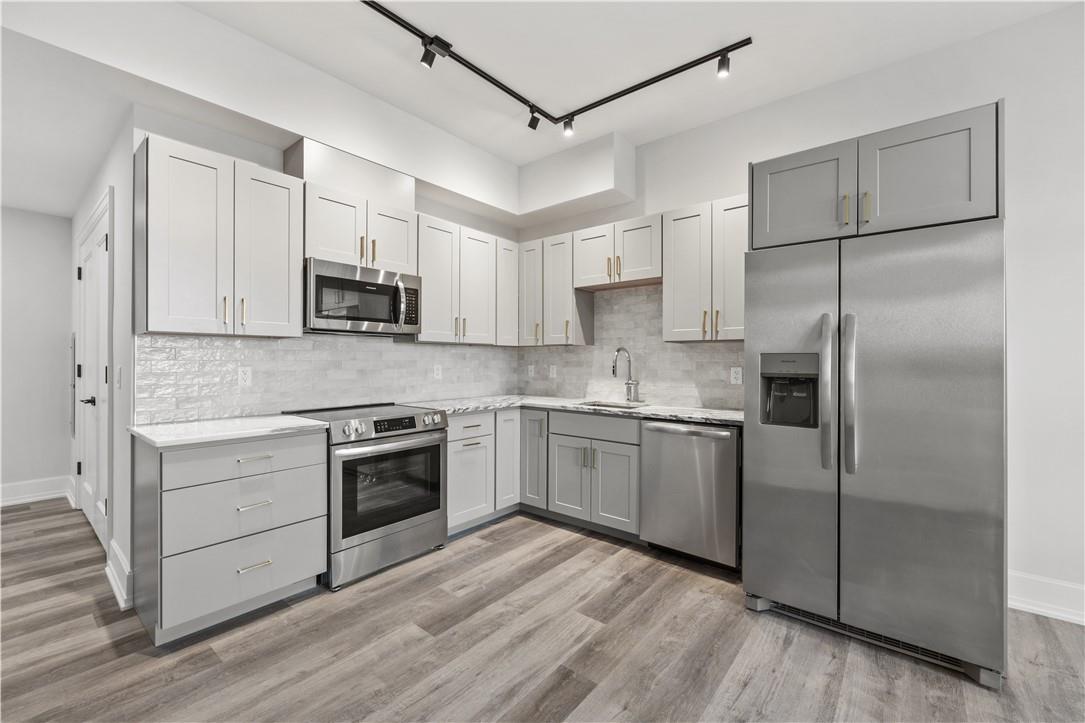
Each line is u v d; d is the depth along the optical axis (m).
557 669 1.83
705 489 2.67
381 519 2.66
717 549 2.63
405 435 2.82
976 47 2.44
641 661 1.88
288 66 2.60
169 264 2.18
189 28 2.23
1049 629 2.10
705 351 3.35
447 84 2.89
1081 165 2.20
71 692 1.67
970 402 1.79
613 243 3.49
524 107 3.15
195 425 2.31
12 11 1.79
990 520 1.75
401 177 3.15
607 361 3.88
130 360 2.32
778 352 2.20
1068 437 2.22
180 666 1.82
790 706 1.63
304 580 2.44
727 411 3.04
